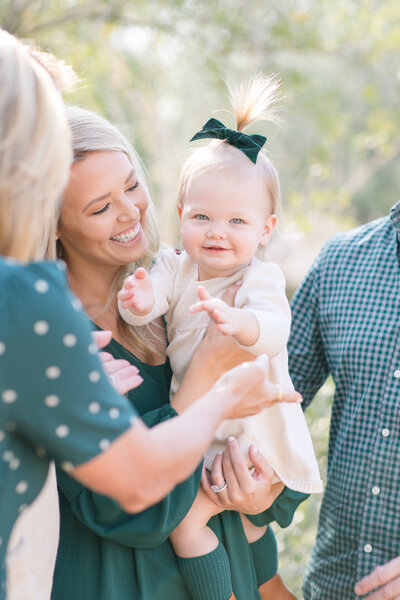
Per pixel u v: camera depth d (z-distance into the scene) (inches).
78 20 293.4
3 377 50.5
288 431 85.4
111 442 52.7
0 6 278.4
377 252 99.7
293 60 350.9
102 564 79.2
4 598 54.9
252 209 83.4
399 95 386.0
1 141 52.8
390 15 339.9
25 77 54.3
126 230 82.4
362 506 95.2
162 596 81.7
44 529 69.9
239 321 74.7
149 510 77.3
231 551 86.4
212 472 81.8
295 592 145.3
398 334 94.5
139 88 336.2
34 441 53.2
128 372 72.7
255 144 83.6
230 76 325.7
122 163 81.0
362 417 95.7
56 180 55.2
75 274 87.2
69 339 51.3
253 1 323.3
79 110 82.8
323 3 336.2
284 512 90.2
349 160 442.3
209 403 60.4
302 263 397.4
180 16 307.6
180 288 87.7
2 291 50.3
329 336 100.7
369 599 90.8
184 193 87.0
